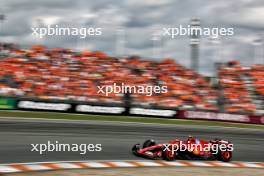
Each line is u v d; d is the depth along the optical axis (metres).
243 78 104.69
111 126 57.78
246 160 44.81
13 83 83.19
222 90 97.81
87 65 96.75
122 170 33.47
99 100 84.12
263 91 99.75
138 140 49.47
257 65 107.25
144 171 33.44
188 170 35.22
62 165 34.41
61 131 50.91
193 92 95.88
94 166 34.88
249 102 96.81
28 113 64.94
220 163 41.03
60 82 87.69
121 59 102.06
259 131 67.44
